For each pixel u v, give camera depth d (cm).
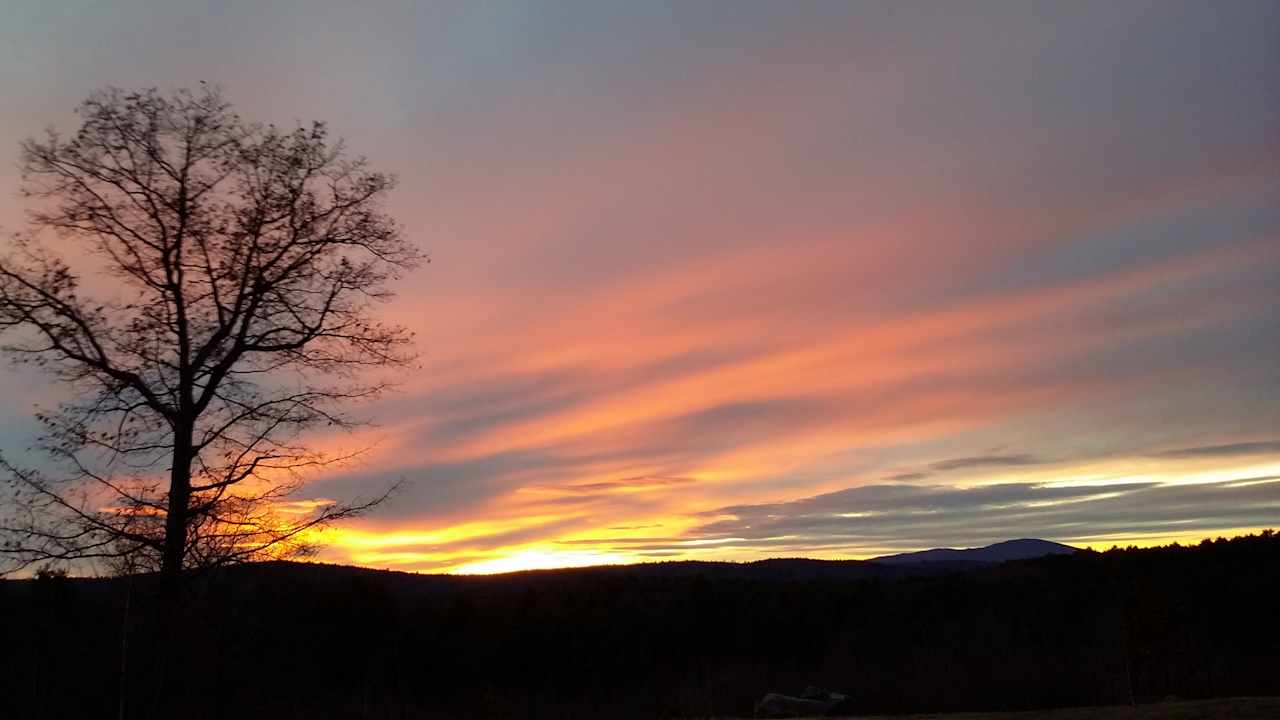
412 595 5356
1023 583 6394
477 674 4862
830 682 5331
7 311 1412
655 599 6706
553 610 5834
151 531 1466
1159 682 4219
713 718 4284
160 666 1430
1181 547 5803
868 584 7400
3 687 1619
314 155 1619
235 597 1561
